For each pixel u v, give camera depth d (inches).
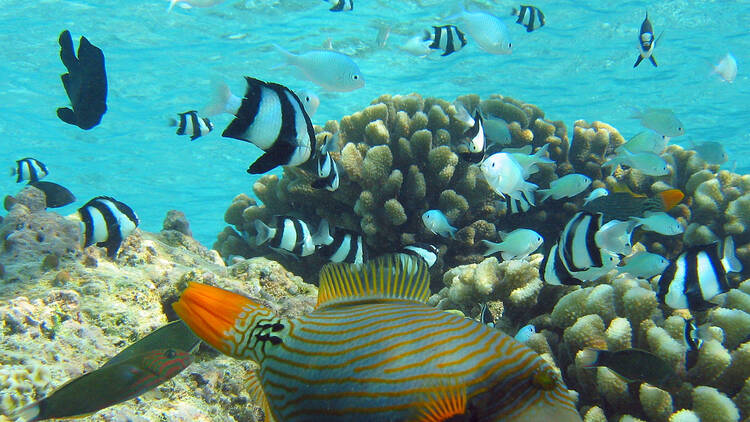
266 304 174.6
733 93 732.0
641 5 599.5
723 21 621.0
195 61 668.7
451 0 592.7
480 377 36.0
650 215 205.9
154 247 192.5
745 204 252.5
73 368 113.8
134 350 91.3
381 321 41.8
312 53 256.5
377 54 671.8
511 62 684.7
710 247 147.5
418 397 37.5
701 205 265.3
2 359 104.7
